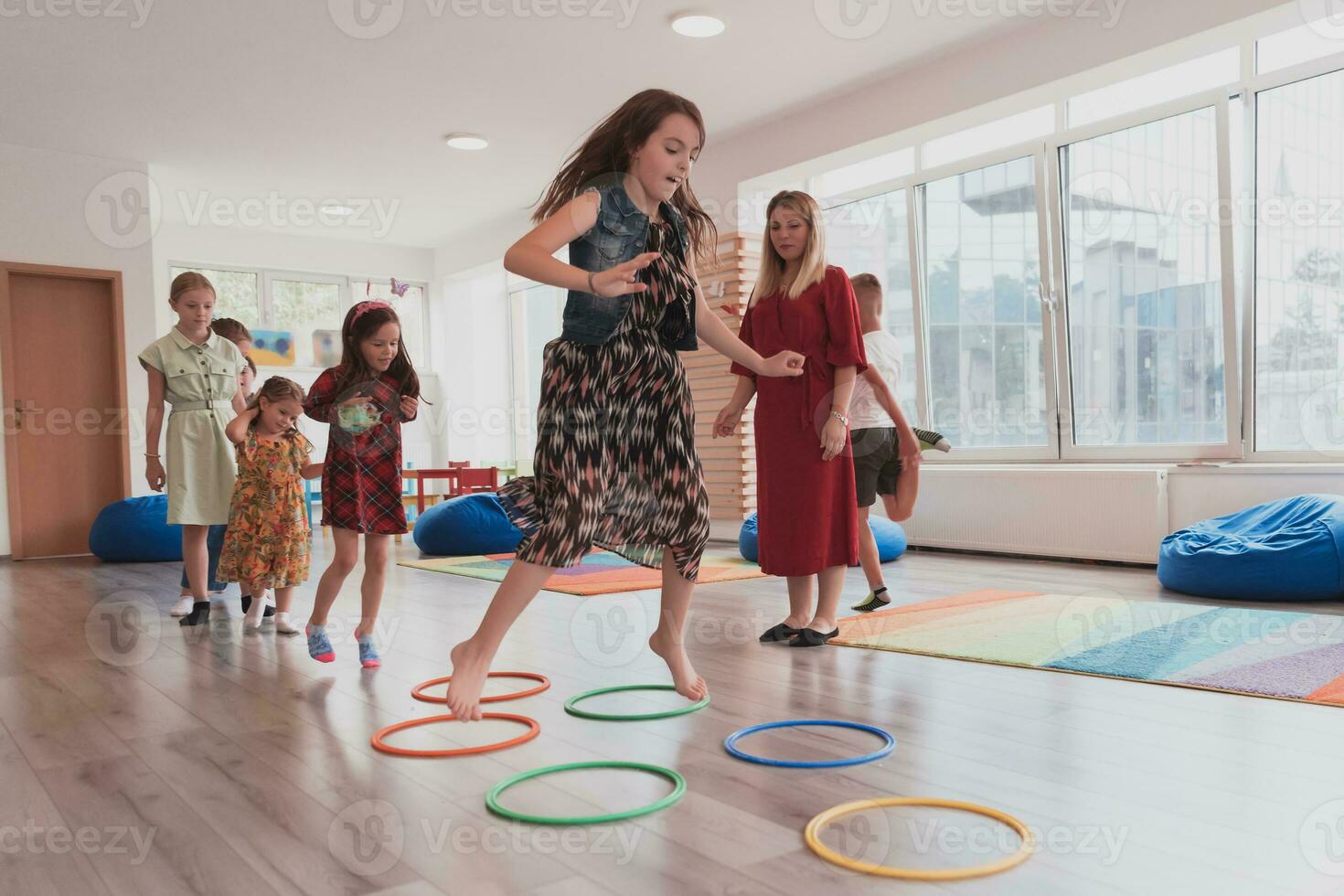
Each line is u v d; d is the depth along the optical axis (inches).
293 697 98.8
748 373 121.8
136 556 254.1
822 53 216.2
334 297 393.7
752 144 267.9
